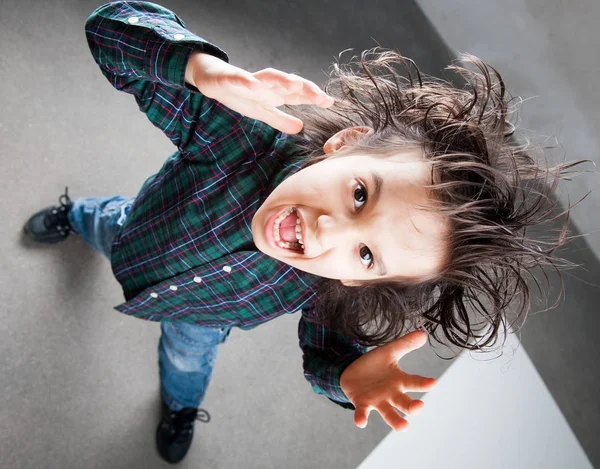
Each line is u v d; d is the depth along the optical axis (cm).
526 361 181
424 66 211
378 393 89
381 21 208
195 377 140
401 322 110
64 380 143
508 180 91
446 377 174
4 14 150
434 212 83
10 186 144
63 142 152
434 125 94
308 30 193
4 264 141
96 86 159
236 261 103
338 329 109
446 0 212
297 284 105
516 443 173
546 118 197
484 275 96
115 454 144
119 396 148
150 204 111
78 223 139
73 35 158
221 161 99
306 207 81
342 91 105
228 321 116
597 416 183
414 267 87
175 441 147
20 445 135
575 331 188
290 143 101
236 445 156
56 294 146
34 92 151
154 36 85
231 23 179
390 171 83
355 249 81
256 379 163
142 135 163
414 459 167
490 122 97
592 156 188
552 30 189
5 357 138
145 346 154
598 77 181
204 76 78
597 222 188
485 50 208
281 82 73
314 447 163
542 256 97
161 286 111
